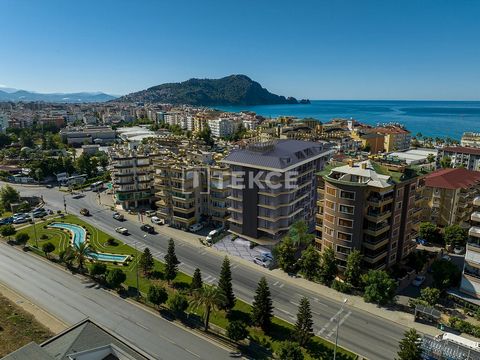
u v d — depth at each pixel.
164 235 115.31
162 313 73.50
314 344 64.12
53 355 47.38
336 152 180.25
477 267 74.56
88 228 120.50
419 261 89.88
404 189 88.81
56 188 174.25
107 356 50.47
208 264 95.44
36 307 74.56
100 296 79.62
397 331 68.25
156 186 125.06
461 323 67.56
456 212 115.81
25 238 104.94
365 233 84.62
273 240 103.81
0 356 58.75
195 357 60.78
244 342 64.69
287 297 80.06
